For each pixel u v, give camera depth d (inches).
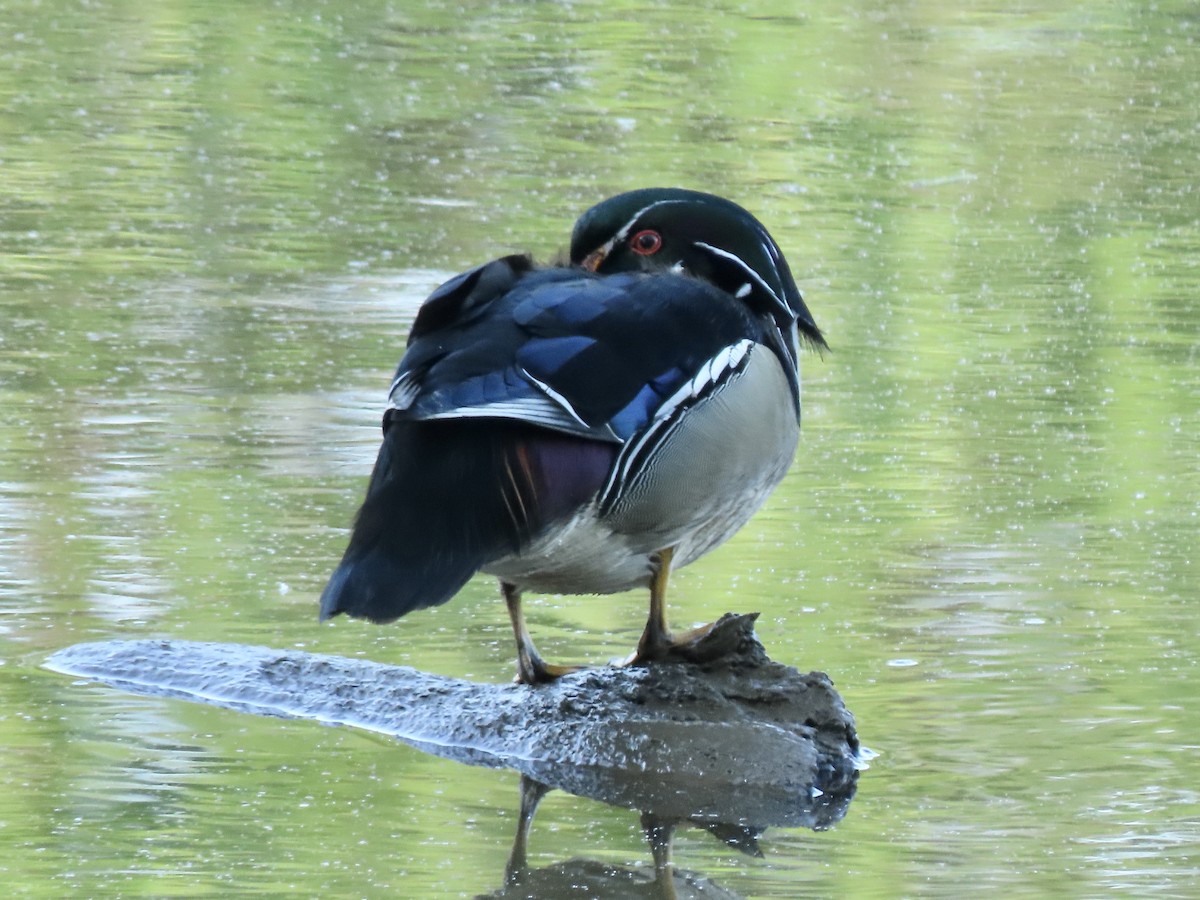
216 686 362.9
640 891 282.0
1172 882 284.2
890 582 438.0
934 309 713.6
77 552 438.0
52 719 345.1
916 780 330.0
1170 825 307.3
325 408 566.3
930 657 389.1
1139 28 1185.4
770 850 300.7
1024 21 1192.8
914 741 346.3
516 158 907.4
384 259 744.3
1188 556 461.1
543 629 402.6
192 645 375.9
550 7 1206.3
